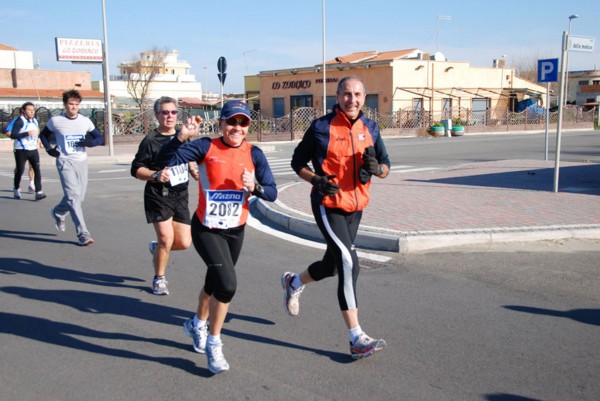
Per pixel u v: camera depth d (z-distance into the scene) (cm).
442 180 1365
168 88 6512
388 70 4278
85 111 3875
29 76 5047
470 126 4322
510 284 609
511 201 1027
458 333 483
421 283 614
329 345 462
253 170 423
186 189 586
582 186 1230
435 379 402
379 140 462
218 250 412
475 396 378
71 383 398
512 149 2583
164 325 507
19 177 1228
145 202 572
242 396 379
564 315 523
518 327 496
